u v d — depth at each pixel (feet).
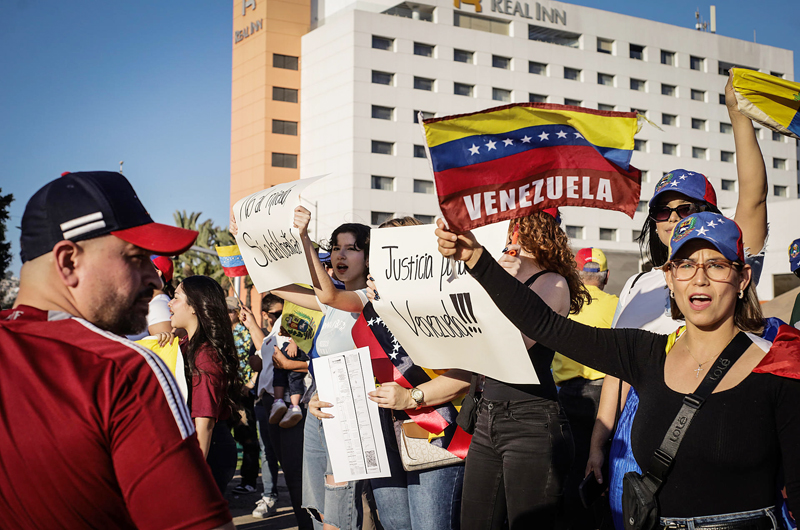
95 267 4.54
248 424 21.29
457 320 9.16
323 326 12.66
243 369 25.72
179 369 11.43
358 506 12.19
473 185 7.38
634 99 191.21
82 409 4.02
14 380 4.10
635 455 6.92
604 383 10.75
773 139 204.95
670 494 6.47
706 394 6.42
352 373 10.68
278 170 175.42
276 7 176.45
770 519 6.26
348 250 12.03
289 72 176.65
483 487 9.62
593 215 178.60
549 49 180.14
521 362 8.61
